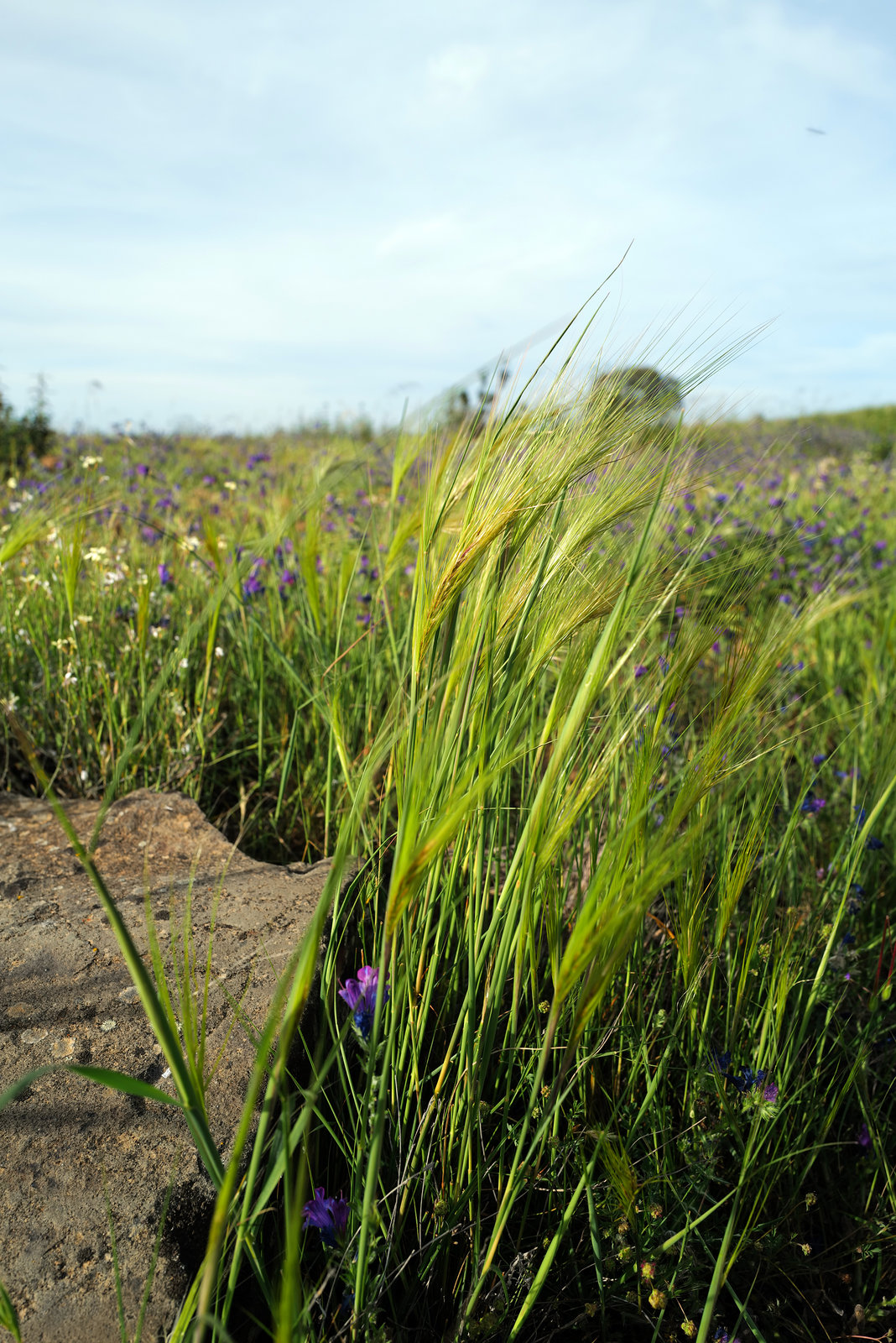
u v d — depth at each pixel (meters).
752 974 0.59
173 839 0.75
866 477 3.35
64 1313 0.40
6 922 0.63
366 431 2.41
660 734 0.47
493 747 0.43
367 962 0.62
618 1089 0.54
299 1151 0.48
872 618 1.45
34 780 0.91
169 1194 0.41
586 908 0.36
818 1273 0.55
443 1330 0.47
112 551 1.19
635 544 0.40
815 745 1.00
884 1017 0.67
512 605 0.44
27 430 2.95
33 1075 0.27
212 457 3.27
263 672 0.90
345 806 0.78
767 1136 0.52
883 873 0.84
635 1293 0.48
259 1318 0.45
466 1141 0.47
